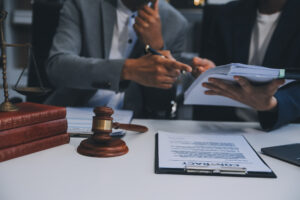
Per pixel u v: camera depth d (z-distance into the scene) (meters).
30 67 1.64
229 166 0.58
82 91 1.45
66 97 1.45
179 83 1.38
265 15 1.52
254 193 0.50
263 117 0.98
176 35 1.59
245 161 0.63
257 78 0.78
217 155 0.66
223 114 1.58
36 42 1.64
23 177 0.53
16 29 3.07
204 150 0.69
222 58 1.64
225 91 0.89
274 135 0.92
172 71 1.00
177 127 0.98
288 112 0.94
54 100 1.46
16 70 2.98
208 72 0.80
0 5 2.93
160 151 0.68
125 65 1.07
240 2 1.62
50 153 0.66
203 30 1.75
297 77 0.72
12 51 3.03
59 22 1.48
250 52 1.59
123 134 0.82
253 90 0.83
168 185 0.52
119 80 1.08
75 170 0.57
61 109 0.72
